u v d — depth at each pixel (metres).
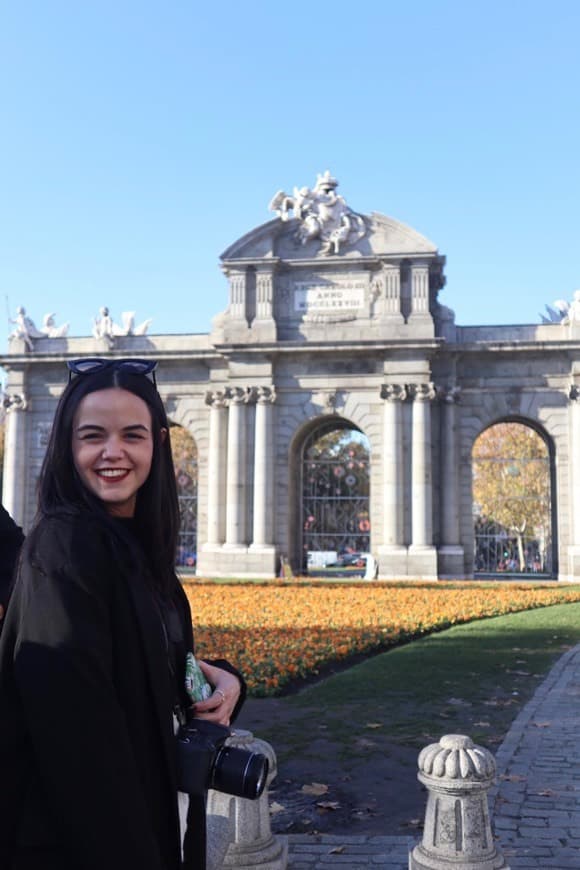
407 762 12.55
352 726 14.59
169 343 57.62
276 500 53.34
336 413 53.38
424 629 26.72
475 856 7.63
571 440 52.41
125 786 3.23
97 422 4.01
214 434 55.28
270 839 8.24
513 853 9.01
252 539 53.06
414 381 51.97
